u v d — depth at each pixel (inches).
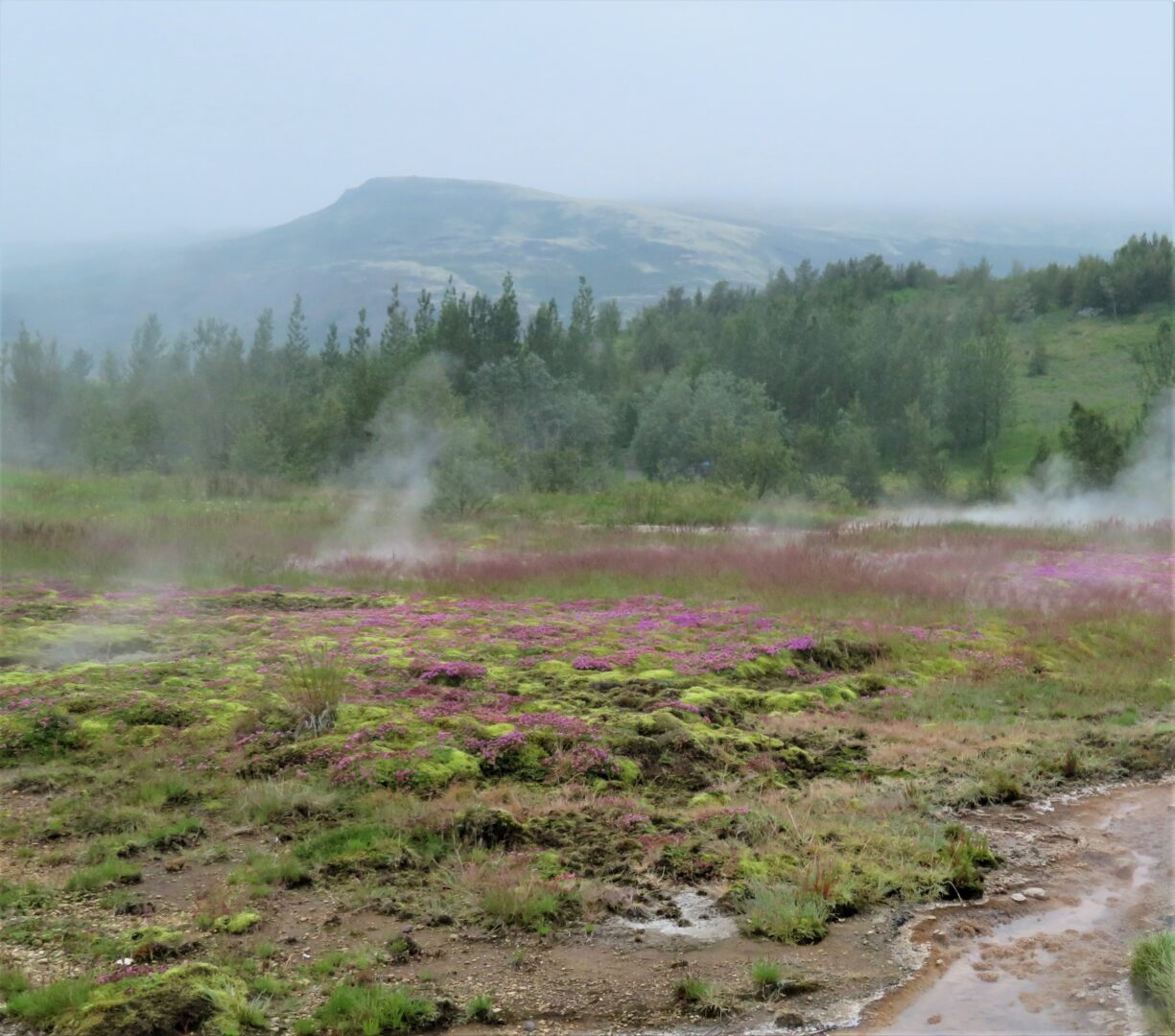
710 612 653.3
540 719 414.3
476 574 777.6
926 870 304.2
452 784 357.4
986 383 2541.8
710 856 307.6
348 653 513.7
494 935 266.8
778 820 334.3
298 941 261.3
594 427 2228.1
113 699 428.5
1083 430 1860.2
